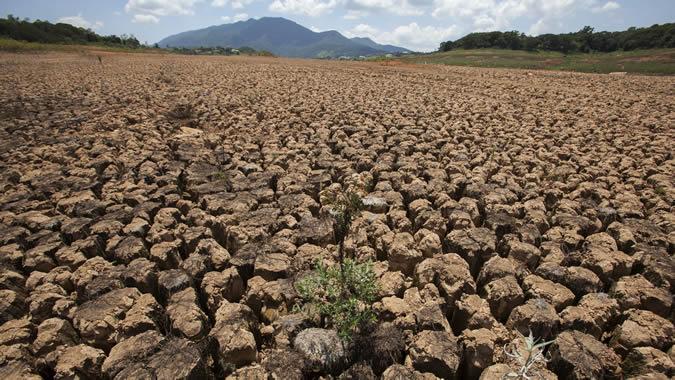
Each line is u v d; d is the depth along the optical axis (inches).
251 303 77.6
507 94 293.0
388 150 156.3
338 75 418.6
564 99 273.1
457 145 157.9
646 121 202.4
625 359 63.0
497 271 79.5
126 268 81.8
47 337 64.9
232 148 157.8
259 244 91.0
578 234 95.1
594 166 138.6
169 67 482.3
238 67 498.9
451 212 105.0
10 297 74.2
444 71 494.9
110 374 58.9
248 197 113.2
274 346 68.9
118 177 132.0
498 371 57.5
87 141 163.3
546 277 80.4
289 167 137.9
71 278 81.4
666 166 136.7
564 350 61.6
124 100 251.0
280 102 252.4
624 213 104.7
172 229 100.0
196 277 81.8
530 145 162.1
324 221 100.0
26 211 108.3
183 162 142.5
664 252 86.6
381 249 91.3
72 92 283.6
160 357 59.6
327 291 69.2
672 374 58.9
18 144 161.6
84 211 105.1
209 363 64.9
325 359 62.9
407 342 66.2
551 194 115.3
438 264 81.2
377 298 76.9
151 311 69.9
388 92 294.8
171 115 215.6
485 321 68.6
